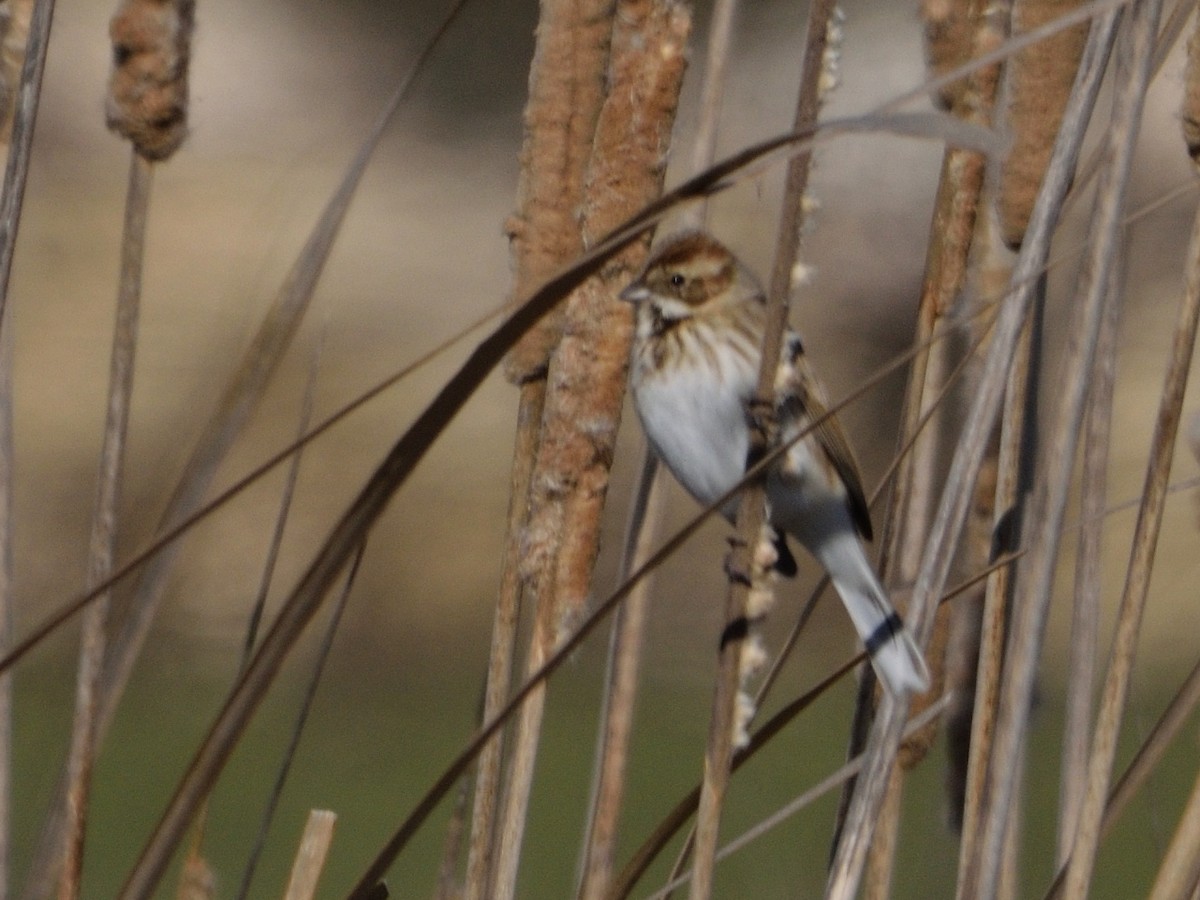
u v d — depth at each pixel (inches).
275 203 877.8
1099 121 791.1
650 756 751.1
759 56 1025.5
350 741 781.3
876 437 991.0
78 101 1149.7
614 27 248.1
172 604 768.9
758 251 960.3
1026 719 237.0
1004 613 260.5
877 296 1036.5
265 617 823.7
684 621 884.6
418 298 1051.9
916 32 1080.8
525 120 256.8
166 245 1048.8
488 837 259.9
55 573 889.5
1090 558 268.2
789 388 317.4
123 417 248.1
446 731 799.1
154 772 714.2
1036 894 492.1
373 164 1151.0
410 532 935.0
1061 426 232.8
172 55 249.4
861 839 234.4
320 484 915.4
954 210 278.7
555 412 252.7
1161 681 776.9
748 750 237.1
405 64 1235.2
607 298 249.6
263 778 728.3
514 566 263.9
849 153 1054.4
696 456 339.3
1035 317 271.4
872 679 289.1
